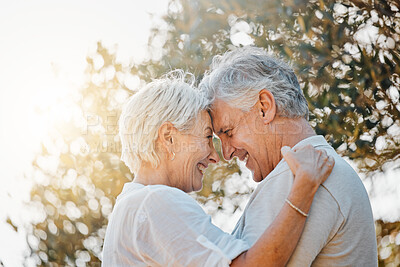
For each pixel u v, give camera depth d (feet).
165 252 6.05
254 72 7.18
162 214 6.21
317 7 11.79
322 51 11.48
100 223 13.29
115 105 13.38
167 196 6.34
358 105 11.21
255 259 5.84
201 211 6.37
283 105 7.07
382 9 11.39
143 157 6.99
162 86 7.18
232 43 12.54
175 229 6.08
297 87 7.27
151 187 6.50
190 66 12.81
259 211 6.47
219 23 12.73
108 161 13.19
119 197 6.84
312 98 11.33
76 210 13.42
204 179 12.37
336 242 6.24
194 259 5.91
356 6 11.56
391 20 11.43
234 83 7.23
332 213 6.17
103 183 13.16
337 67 11.48
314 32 11.69
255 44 12.09
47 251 13.75
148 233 6.20
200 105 7.24
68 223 13.51
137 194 6.48
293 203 5.97
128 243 6.29
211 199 12.42
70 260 13.62
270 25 12.11
